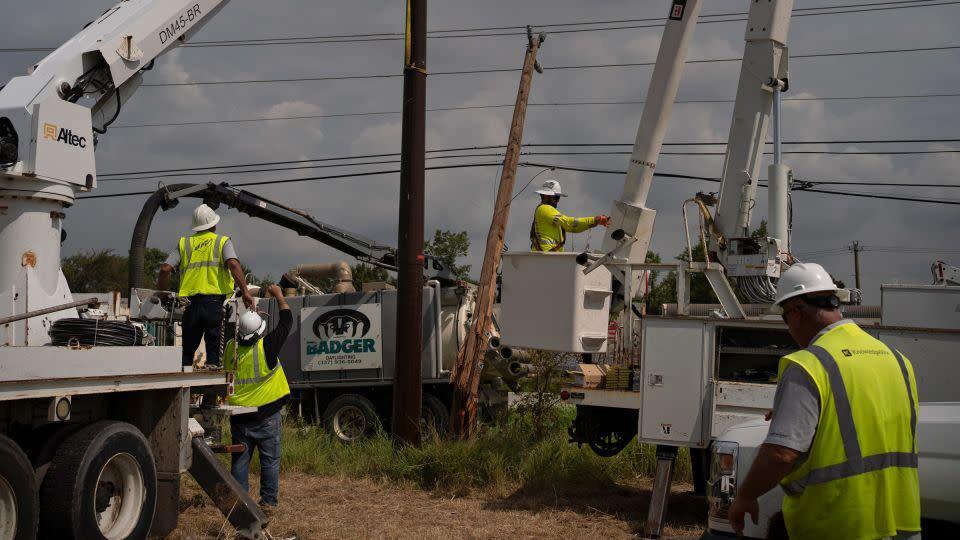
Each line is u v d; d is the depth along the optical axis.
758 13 10.56
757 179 10.66
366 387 15.01
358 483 10.77
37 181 6.88
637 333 9.88
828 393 3.44
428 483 10.72
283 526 8.08
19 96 7.04
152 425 6.86
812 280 3.74
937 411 4.93
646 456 11.25
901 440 3.49
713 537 5.34
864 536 3.39
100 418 6.71
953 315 9.17
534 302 10.03
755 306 10.19
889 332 7.58
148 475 6.48
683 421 8.18
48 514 5.74
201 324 8.20
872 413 3.44
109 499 6.18
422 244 12.53
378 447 11.77
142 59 8.34
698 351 8.20
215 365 7.95
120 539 6.17
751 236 10.46
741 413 8.00
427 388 14.70
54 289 7.00
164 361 6.62
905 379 3.57
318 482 10.78
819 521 3.45
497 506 9.48
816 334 3.74
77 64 7.70
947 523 4.77
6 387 5.17
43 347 5.49
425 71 12.61
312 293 16.36
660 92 11.23
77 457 5.84
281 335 8.34
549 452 10.99
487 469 10.63
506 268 10.23
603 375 9.71
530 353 14.10
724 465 5.54
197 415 7.64
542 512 9.16
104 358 6.00
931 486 4.77
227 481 7.14
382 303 14.77
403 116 12.60
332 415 14.59
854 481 3.39
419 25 12.59
